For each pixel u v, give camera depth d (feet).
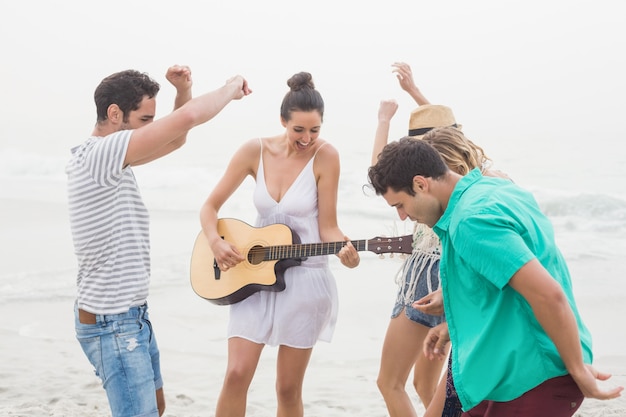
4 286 28.04
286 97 13.43
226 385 13.41
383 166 9.62
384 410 17.34
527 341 9.11
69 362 20.70
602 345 21.50
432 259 12.57
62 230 38.75
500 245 8.75
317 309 13.64
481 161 11.96
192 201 53.78
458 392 9.55
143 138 10.84
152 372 11.31
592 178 57.62
